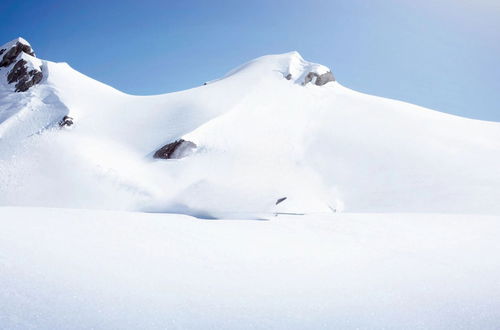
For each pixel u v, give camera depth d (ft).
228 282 8.29
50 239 9.88
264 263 10.23
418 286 8.50
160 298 6.91
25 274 7.11
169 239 11.91
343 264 10.56
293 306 6.93
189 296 7.18
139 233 12.14
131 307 6.34
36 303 5.96
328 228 16.97
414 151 88.22
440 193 67.36
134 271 8.36
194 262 9.72
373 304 7.19
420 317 6.56
